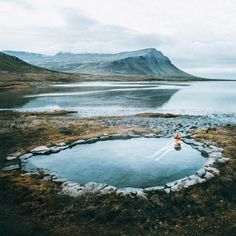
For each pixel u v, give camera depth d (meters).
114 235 12.83
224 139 27.58
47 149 24.36
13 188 17.14
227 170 19.44
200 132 31.23
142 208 14.90
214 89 136.12
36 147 25.27
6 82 139.38
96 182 18.03
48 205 15.23
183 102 71.38
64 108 58.31
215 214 14.54
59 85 144.62
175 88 132.62
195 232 13.12
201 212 14.72
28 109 56.59
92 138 27.88
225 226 13.55
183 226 13.56
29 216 14.31
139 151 24.34
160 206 15.04
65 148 25.09
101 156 23.00
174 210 14.81
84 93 95.75
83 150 24.77
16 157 22.73
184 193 16.31
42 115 47.94
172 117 45.41
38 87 125.88
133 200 15.54
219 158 21.69
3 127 34.25
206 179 17.88
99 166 20.73
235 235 12.93
